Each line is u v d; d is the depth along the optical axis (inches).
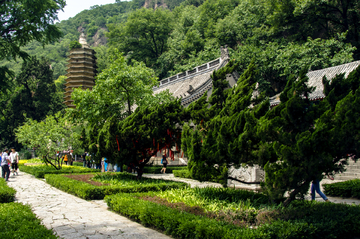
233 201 313.0
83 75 1702.8
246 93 381.4
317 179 244.7
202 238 213.0
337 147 236.5
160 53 2113.7
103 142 516.7
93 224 277.0
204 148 313.4
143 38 2059.5
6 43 1008.9
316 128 238.5
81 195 417.1
